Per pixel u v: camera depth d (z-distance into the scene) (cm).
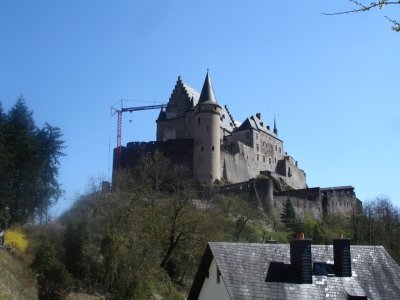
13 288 3684
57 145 7138
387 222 8262
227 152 11494
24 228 5756
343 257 2945
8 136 6481
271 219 9794
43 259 4056
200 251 5306
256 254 2881
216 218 6694
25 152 6544
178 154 10700
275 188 12375
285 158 14050
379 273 3034
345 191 12731
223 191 10031
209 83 11188
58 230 5431
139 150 10806
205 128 10750
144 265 4875
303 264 2781
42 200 6800
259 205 9888
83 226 4800
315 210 10950
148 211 5497
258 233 8325
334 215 10950
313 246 3072
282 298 2650
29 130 6869
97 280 4616
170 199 5884
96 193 6212
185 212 5450
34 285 4053
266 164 13325
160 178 9656
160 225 5372
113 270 4628
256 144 12962
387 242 7725
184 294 5106
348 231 8631
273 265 2836
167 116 12175
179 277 5678
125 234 5200
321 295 2728
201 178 10519
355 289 2844
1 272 3806
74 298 4138
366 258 3123
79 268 4528
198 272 2956
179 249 5441
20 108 6862
